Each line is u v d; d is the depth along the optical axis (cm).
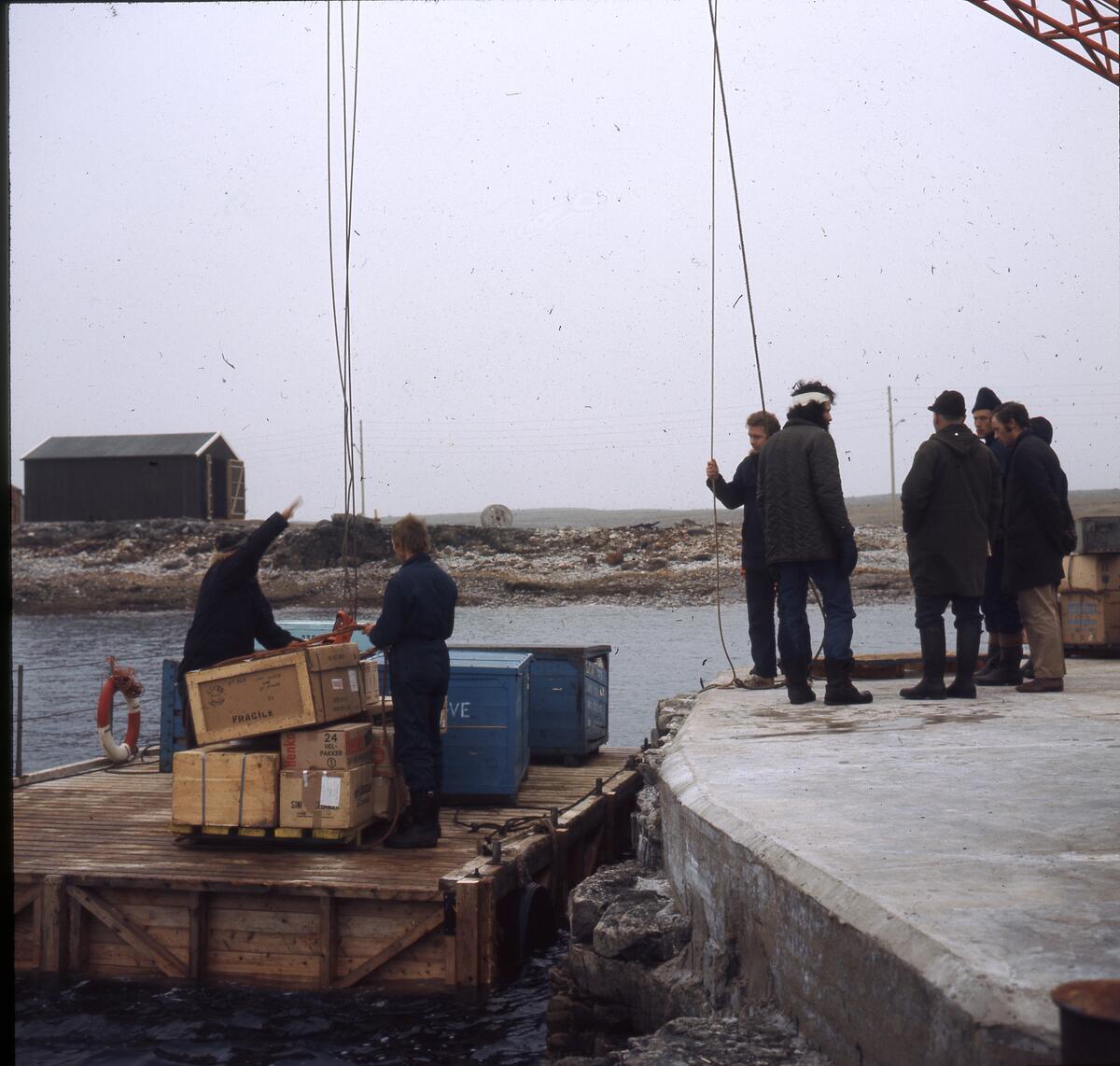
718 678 1002
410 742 781
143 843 808
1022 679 809
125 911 725
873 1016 246
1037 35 2798
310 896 699
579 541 7438
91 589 6900
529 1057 593
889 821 356
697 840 389
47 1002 679
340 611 845
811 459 689
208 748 805
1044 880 280
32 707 2419
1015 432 750
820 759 489
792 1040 287
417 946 696
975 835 334
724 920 354
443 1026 637
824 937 273
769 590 852
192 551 7662
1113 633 988
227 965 716
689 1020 310
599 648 1170
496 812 888
